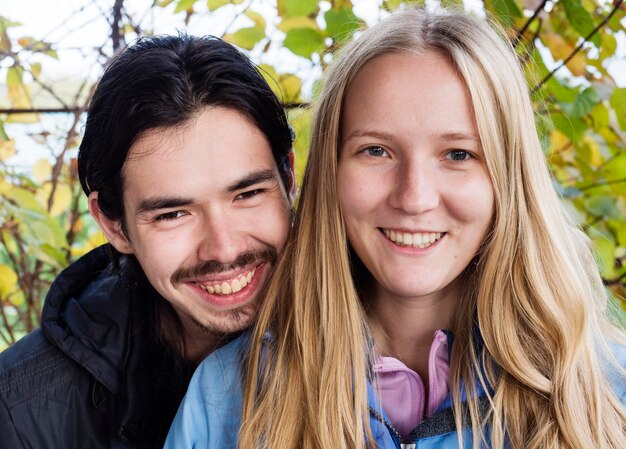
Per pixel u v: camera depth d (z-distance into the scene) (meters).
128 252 1.95
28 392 1.93
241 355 1.89
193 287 1.86
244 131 1.77
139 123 1.74
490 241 1.71
